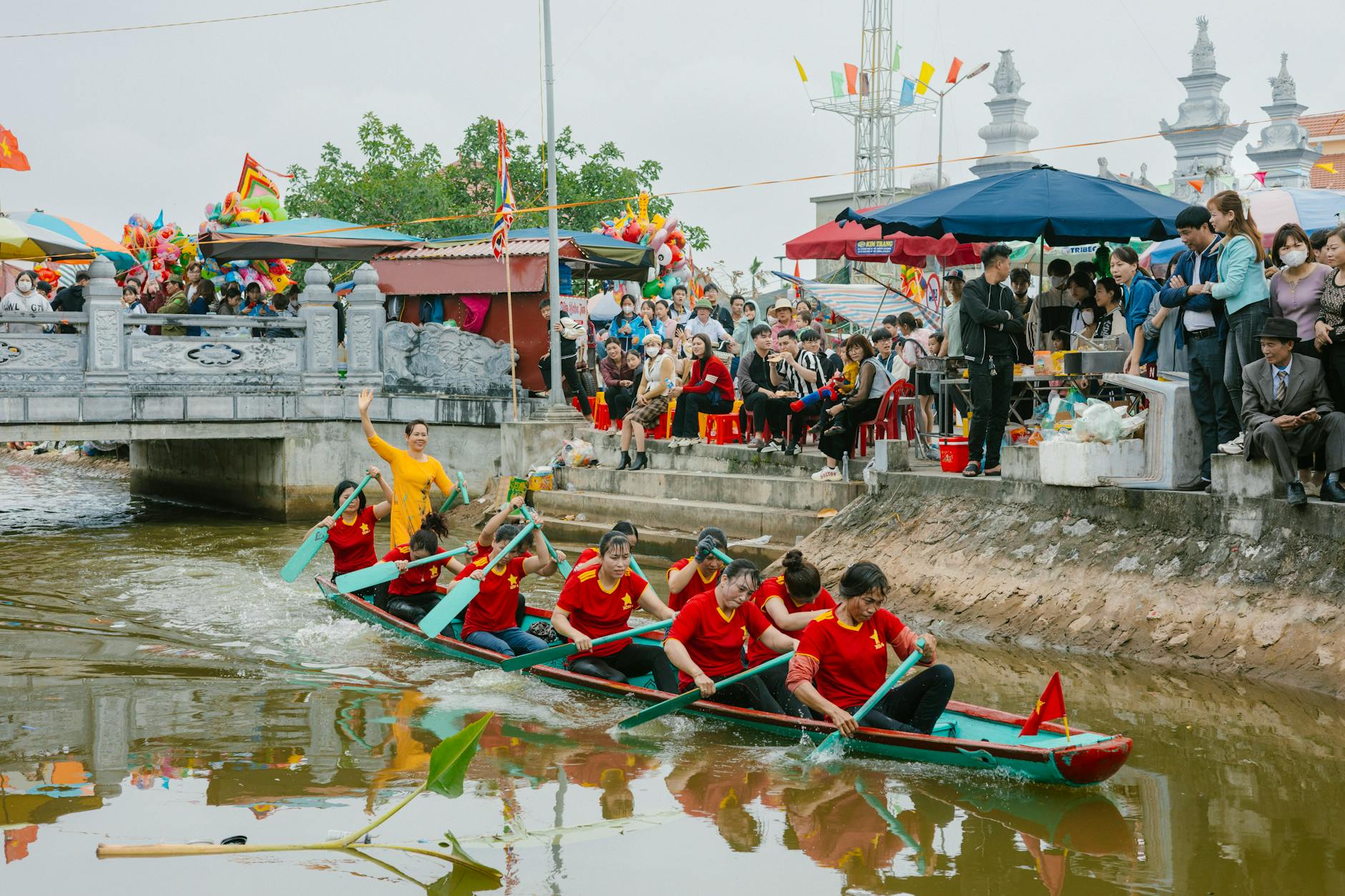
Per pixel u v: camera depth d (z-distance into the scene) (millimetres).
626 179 29828
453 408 17906
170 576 13180
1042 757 6719
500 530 9719
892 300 20297
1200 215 9578
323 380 18188
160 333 19359
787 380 14555
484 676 9281
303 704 8547
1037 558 10781
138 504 20438
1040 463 10914
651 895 5535
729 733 7883
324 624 10984
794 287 25594
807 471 14125
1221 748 7523
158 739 7715
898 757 7238
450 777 5914
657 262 21125
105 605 11703
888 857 5961
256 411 17703
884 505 12547
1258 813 6484
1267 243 11328
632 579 9016
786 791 6852
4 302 17625
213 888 5566
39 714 8250
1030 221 11469
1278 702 8414
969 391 12500
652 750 7574
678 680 8547
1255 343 9383
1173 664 9305
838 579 11859
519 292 18703
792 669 7445
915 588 11359
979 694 8742
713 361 15375
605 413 17391
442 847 6043
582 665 8953
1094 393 11758
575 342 18078
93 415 16578
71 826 6285
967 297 11539
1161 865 5855
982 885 5637
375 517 12102
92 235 18641
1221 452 9711
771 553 13172
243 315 18844
